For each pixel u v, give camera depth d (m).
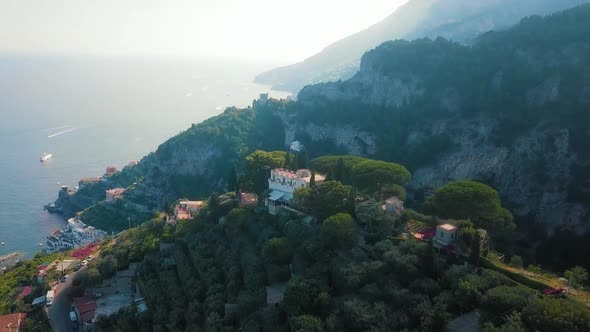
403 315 78.25
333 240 105.44
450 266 90.88
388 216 110.75
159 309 117.00
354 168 146.00
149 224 179.62
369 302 84.00
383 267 91.31
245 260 117.19
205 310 108.19
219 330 97.50
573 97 197.88
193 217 165.75
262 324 92.44
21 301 144.50
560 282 87.25
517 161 194.75
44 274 157.50
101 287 142.62
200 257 129.88
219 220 148.88
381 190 134.75
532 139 191.88
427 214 124.12
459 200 114.25
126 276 148.38
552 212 173.62
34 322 130.50
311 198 124.12
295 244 113.38
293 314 88.00
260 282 106.62
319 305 88.56
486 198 114.69
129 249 155.62
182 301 116.75
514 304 74.44
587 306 74.00
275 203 137.88
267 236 122.69
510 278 87.12
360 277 90.25
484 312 76.44
